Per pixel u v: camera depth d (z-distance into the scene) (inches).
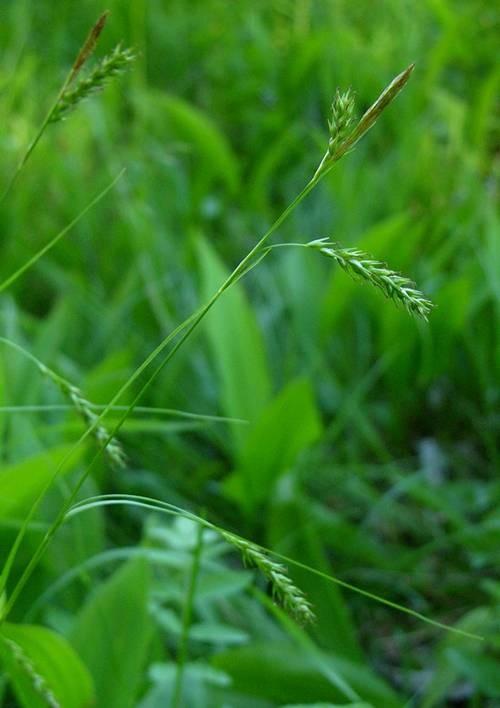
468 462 47.7
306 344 49.3
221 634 27.5
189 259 54.9
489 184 59.7
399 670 36.3
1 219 55.3
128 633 27.1
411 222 57.7
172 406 46.7
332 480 44.6
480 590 39.6
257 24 77.7
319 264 56.1
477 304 49.6
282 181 67.1
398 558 41.1
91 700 25.8
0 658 26.0
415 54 70.4
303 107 75.0
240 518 42.7
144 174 60.5
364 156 65.4
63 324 42.9
